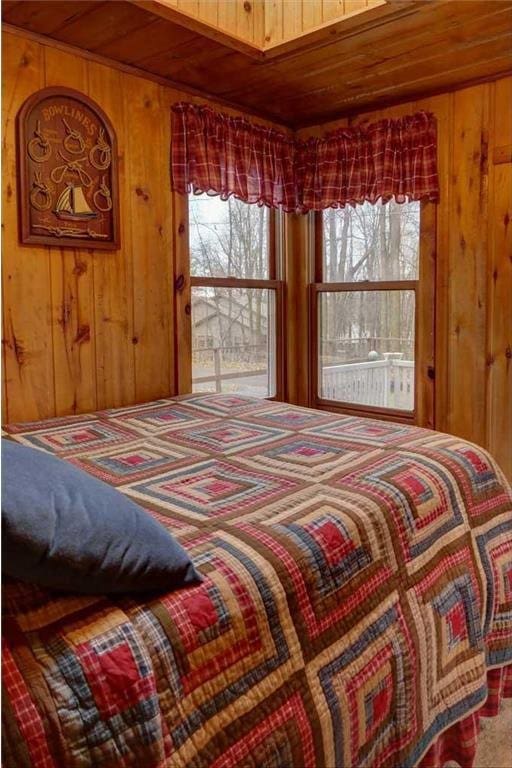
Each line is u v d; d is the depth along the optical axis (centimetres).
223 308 319
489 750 154
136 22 218
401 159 298
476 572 150
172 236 283
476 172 278
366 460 162
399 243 312
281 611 105
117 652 85
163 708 86
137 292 272
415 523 138
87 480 107
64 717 78
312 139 329
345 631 114
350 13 217
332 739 105
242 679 96
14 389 233
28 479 94
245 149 307
